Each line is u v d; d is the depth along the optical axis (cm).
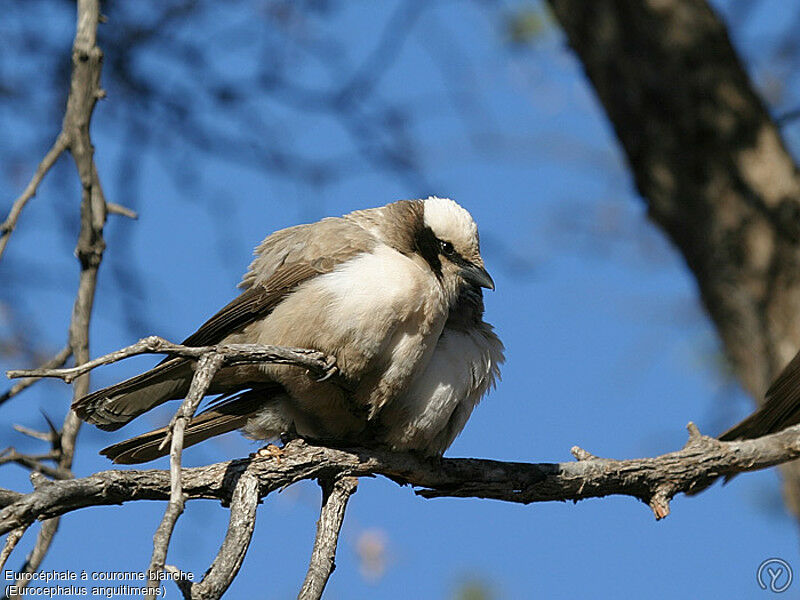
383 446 1061
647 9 1309
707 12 1316
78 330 1044
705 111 1277
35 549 908
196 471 885
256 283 1096
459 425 1060
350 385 1020
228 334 1083
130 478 848
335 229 1077
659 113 1291
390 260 1033
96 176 1073
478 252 1116
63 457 1001
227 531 834
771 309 1223
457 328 1084
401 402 1032
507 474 1011
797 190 1252
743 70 1306
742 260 1241
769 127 1282
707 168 1267
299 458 914
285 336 1018
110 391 987
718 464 1009
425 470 1002
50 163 1059
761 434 1102
